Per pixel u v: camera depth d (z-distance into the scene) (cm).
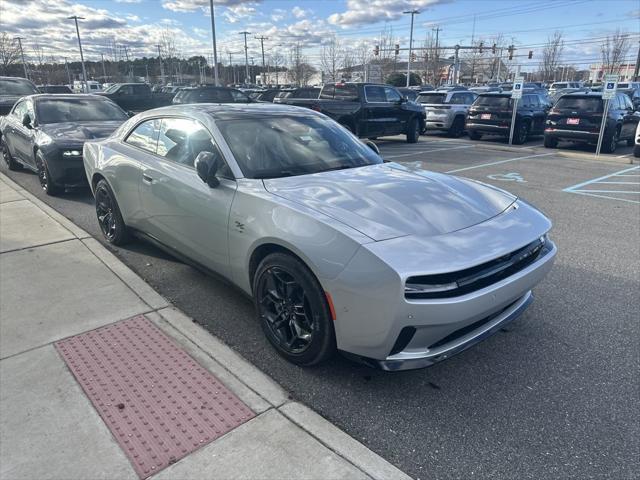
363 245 254
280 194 310
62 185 730
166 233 411
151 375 287
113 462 222
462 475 223
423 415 263
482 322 289
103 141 519
